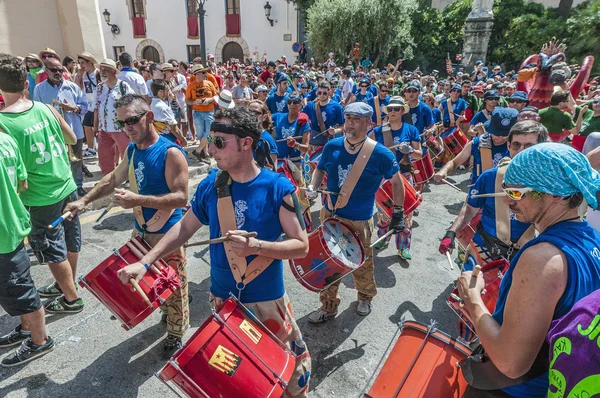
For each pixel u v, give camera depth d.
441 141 7.47
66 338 3.14
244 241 1.81
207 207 2.11
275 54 27.69
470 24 22.06
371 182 3.25
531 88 8.55
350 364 3.04
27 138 2.93
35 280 3.88
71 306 3.40
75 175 5.57
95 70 7.63
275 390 1.82
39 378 2.75
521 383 1.46
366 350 3.19
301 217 2.04
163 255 2.10
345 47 22.08
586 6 18.58
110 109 5.80
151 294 2.46
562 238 1.30
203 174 7.68
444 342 1.94
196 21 27.97
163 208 2.67
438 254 4.94
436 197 7.07
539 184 1.34
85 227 5.11
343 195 3.26
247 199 1.98
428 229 5.70
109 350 3.04
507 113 3.37
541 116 6.34
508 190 1.44
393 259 4.77
